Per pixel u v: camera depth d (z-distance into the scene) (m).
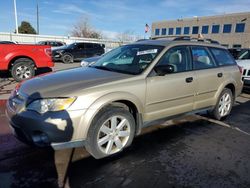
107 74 3.60
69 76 3.57
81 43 18.61
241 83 5.58
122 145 3.46
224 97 5.19
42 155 3.40
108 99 3.13
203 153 3.66
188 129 4.62
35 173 2.99
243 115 5.72
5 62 8.56
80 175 2.98
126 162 3.31
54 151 3.50
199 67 4.49
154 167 3.22
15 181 2.83
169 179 2.97
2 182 2.80
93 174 3.02
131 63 3.96
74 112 2.92
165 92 3.81
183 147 3.83
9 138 3.89
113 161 3.32
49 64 9.42
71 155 3.42
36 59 9.09
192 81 4.22
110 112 3.21
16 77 8.82
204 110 4.77
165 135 4.28
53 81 3.36
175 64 4.07
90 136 3.10
